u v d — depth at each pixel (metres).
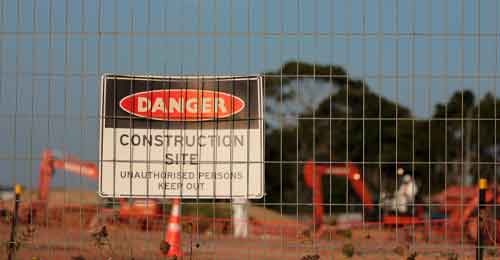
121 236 14.24
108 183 12.91
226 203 13.02
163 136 12.94
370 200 23.91
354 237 15.22
